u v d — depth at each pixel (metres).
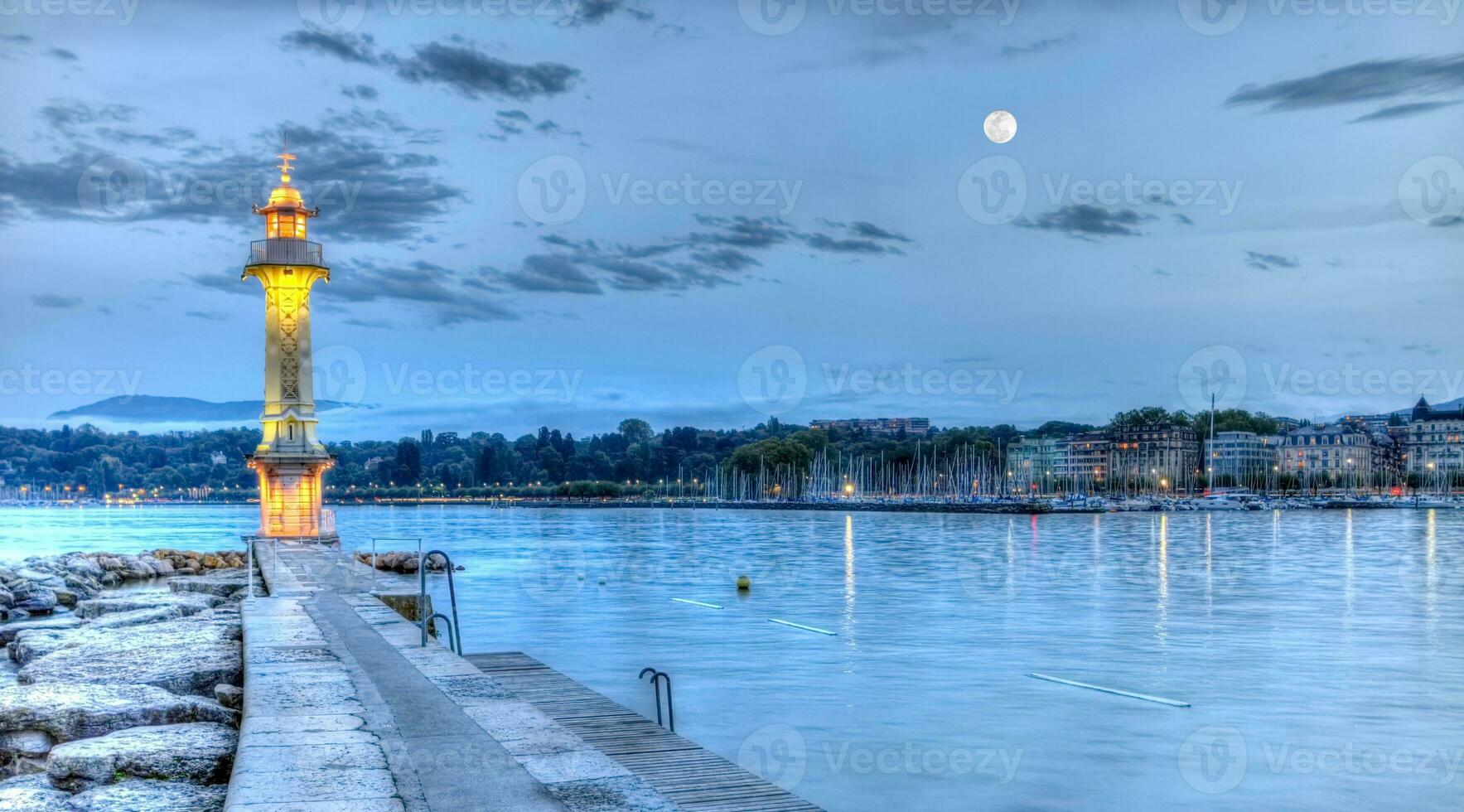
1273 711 26.11
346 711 13.30
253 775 10.23
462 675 16.30
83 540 133.38
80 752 12.05
